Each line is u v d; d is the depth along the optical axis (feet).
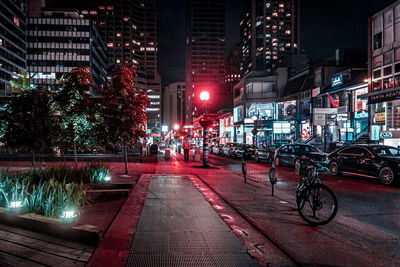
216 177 40.63
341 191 31.27
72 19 311.27
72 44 309.42
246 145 91.20
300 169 20.88
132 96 39.34
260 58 439.63
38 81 306.55
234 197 26.27
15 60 286.05
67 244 13.82
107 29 519.19
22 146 39.55
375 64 86.69
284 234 16.03
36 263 11.54
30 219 15.64
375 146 40.96
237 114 190.08
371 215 20.66
